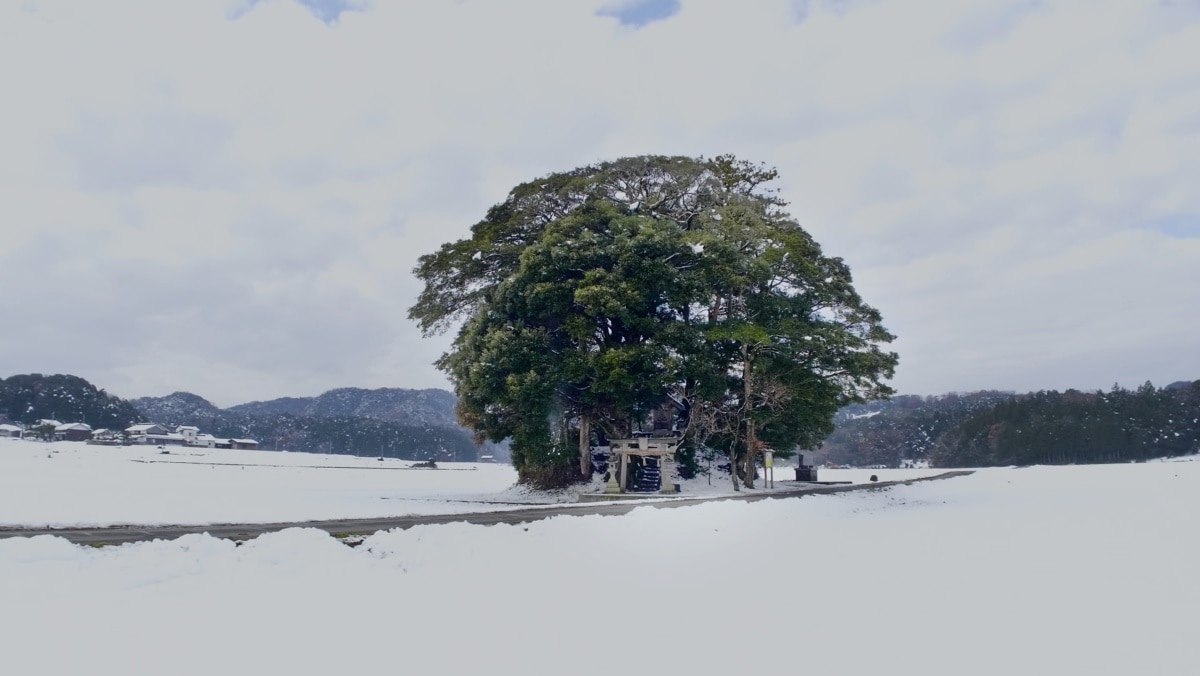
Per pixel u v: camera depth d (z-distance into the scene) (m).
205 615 7.91
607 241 32.69
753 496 29.02
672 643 7.80
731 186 40.16
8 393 143.38
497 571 11.36
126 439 128.12
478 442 38.12
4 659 6.14
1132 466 67.69
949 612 9.51
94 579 8.92
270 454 122.56
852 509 24.23
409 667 6.62
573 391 33.84
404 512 19.52
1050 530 18.95
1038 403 105.75
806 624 8.77
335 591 9.45
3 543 9.47
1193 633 8.53
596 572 11.74
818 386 36.19
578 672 6.70
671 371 31.06
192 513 17.38
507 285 31.84
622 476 32.69
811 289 37.84
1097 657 7.57
